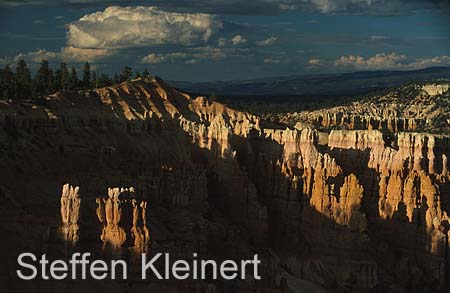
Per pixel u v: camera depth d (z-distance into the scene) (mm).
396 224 138750
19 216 86125
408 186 138750
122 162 129875
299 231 136625
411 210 137375
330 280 126938
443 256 132500
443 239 132500
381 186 142875
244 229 134500
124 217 84000
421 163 146875
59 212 92312
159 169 125688
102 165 125312
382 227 140375
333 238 131500
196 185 125688
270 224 139625
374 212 142875
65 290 77062
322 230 133375
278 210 141125
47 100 145375
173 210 109312
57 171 118625
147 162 134250
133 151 140000
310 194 138375
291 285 118438
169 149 147250
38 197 104125
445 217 136125
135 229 84188
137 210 84625
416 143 148125
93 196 104125
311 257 131625
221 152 145750
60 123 132125
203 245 106750
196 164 143125
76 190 80688
